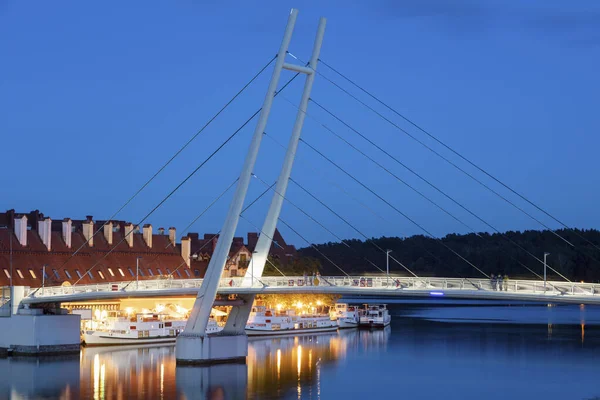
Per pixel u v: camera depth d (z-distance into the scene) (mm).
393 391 77125
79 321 103250
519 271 191500
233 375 84750
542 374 86812
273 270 149875
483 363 95062
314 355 102562
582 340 120625
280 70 87438
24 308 101062
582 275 188750
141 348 108688
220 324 128500
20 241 126625
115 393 75688
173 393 75562
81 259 135375
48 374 85562
